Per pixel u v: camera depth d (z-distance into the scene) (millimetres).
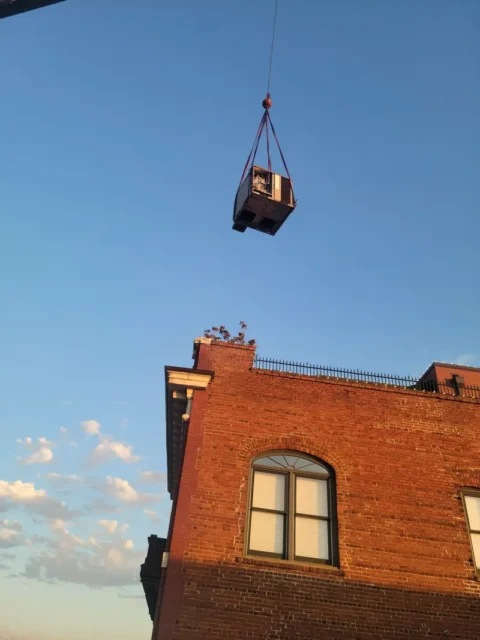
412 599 11883
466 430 14523
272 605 11359
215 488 12641
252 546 12227
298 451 13555
